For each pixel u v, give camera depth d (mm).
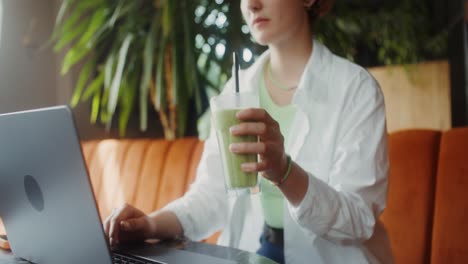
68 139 697
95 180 2475
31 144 767
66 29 2721
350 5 3135
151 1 2711
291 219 1225
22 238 945
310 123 1273
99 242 749
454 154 1637
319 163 1259
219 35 2643
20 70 3125
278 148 857
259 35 1280
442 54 3348
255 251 1357
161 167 2213
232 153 885
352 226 1031
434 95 3229
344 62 1304
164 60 2627
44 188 797
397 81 3318
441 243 1600
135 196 2262
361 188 1100
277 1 1244
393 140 1821
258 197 1335
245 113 832
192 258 943
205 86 2783
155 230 1174
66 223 790
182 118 2670
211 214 1358
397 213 1725
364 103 1202
